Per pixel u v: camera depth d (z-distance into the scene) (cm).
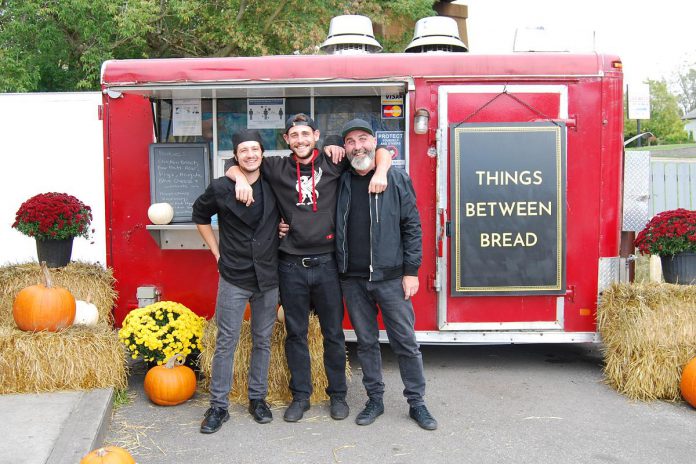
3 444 354
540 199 517
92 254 711
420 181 533
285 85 510
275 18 1287
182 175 549
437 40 605
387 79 507
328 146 424
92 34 1126
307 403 443
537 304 530
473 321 531
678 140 3684
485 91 527
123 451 317
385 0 1336
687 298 477
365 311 425
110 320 553
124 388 468
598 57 529
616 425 426
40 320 445
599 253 530
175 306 494
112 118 552
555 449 389
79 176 712
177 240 548
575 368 553
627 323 481
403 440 402
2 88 1100
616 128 528
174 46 1343
